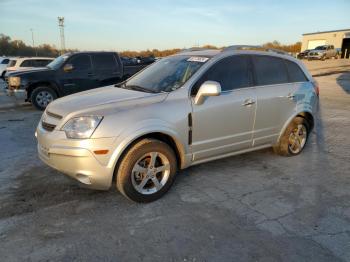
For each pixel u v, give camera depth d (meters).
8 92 10.03
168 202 3.78
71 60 10.18
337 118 8.58
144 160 3.71
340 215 3.53
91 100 3.82
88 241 3.01
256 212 3.57
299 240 3.06
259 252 2.88
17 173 4.59
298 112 5.19
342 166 5.01
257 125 4.71
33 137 6.60
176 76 4.27
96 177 3.41
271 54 4.98
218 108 4.17
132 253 2.85
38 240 3.02
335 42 45.19
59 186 4.17
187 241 3.03
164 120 3.70
